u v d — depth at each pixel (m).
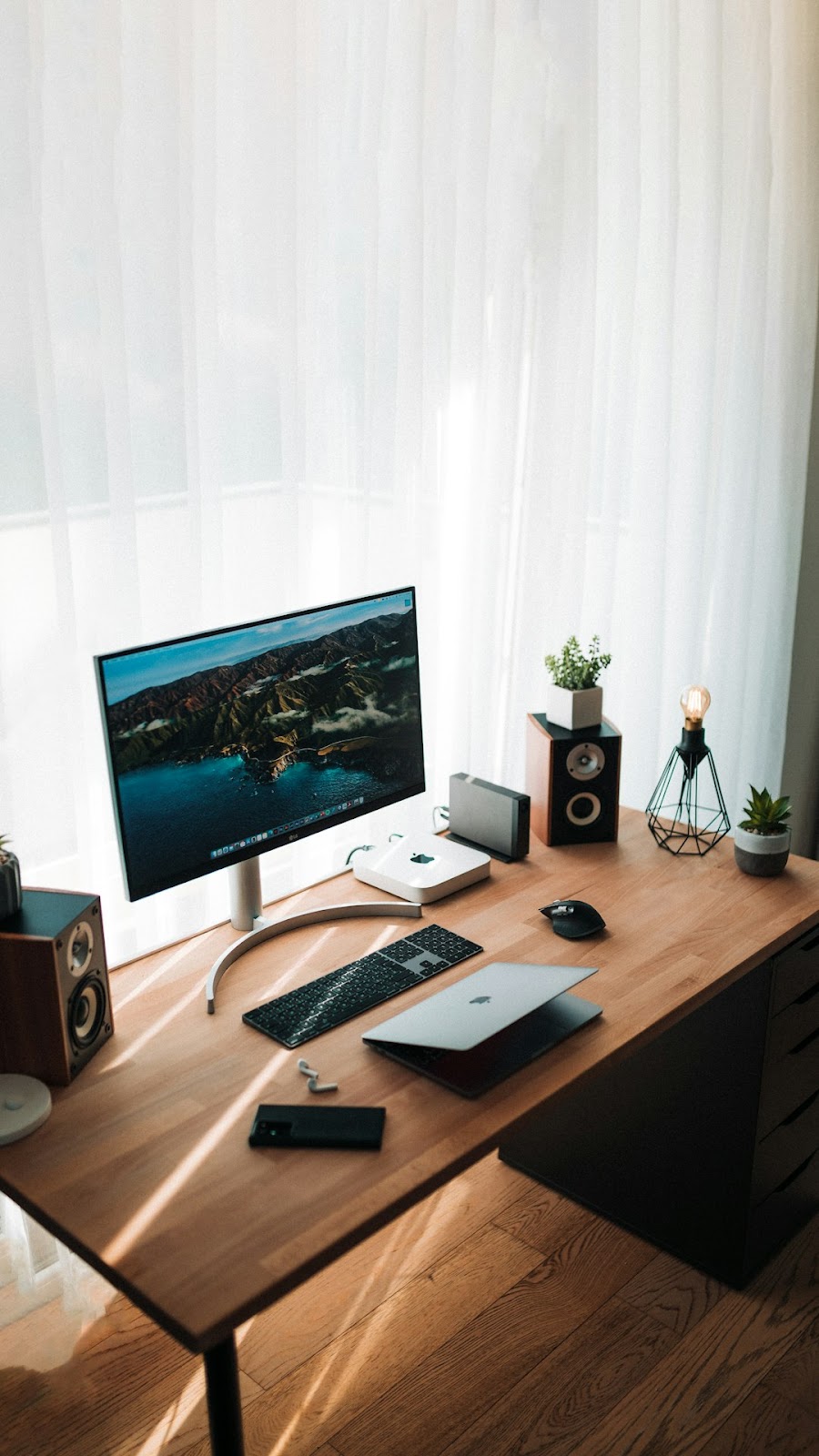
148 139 1.98
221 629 1.80
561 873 2.29
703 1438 1.99
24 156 1.82
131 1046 1.75
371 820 2.68
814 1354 2.16
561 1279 2.32
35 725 2.09
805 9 3.04
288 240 2.18
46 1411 2.04
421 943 2.03
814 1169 2.48
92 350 1.99
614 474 2.96
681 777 3.40
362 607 2.02
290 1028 1.78
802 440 3.39
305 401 2.36
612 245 2.82
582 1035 1.79
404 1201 1.46
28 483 1.97
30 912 1.67
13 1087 1.62
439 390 2.52
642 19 2.78
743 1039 2.15
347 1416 2.02
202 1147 1.55
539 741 2.40
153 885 1.78
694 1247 2.34
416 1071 1.69
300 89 2.18
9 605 2.02
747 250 3.11
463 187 2.49
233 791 1.87
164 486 2.14
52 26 1.86
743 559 3.36
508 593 2.84
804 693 3.69
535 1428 2.01
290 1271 1.35
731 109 2.99
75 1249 1.41
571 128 2.61
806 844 3.83
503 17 2.49
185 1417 2.02
